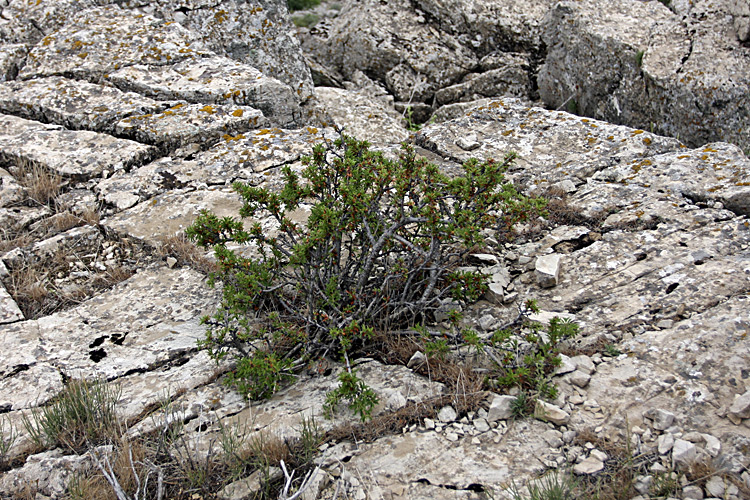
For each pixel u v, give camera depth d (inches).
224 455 104.0
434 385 117.0
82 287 153.0
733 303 125.0
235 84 234.4
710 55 251.0
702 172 168.9
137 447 107.7
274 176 190.1
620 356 119.7
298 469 103.1
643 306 130.3
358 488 99.2
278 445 105.0
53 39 253.6
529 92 339.6
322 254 127.1
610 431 105.7
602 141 196.5
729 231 146.0
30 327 137.5
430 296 137.6
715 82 241.6
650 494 95.2
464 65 343.3
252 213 136.0
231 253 125.4
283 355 126.5
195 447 105.9
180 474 103.3
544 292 140.2
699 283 132.3
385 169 129.4
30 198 183.8
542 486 95.7
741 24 254.7
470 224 124.0
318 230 122.6
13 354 129.6
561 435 106.0
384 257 135.5
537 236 159.2
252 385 116.0
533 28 335.3
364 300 130.3
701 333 119.6
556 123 210.2
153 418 113.7
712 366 113.1
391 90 347.6
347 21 357.1
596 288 137.8
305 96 291.9
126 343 133.6
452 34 345.4
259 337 125.5
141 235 167.8
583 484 97.3
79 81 235.5
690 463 98.3
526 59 337.1
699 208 156.9
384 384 118.0
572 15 290.5
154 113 220.2
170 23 267.9
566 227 159.9
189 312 142.3
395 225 125.0
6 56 247.9
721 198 156.9
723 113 241.6
